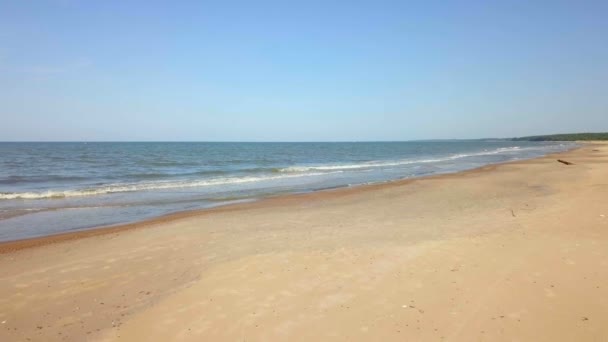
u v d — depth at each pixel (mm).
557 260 6488
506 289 5453
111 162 39438
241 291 5648
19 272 6844
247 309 5086
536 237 7938
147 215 12805
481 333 4387
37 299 5668
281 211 12789
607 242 7387
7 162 38031
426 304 5102
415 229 9328
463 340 4258
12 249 8461
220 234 9344
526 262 6453
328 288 5688
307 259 7016
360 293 5492
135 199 16281
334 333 4457
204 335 4496
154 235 9391
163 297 5555
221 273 6391
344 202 14562
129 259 7453
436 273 6129
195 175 27219
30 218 12336
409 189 17906
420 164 38562
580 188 15383
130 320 4914
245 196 16953
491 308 4941
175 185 20969
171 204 14992
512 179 20844
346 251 7461
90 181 22938
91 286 6117
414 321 4676
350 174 27922
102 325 4832
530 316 4711
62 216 12664
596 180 18047
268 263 6832
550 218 9719
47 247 8578
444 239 8141
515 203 12562
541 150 73625
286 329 4570
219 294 5559
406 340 4289
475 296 5277
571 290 5348
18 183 21766
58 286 6141
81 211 13531
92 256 7730
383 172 29375
